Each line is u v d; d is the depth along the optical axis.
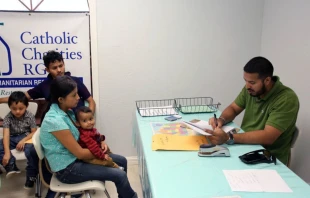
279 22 2.49
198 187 1.17
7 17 2.43
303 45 2.18
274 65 2.61
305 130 2.18
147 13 2.62
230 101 2.92
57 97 1.63
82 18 2.53
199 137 1.69
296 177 1.25
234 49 2.81
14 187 2.44
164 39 2.69
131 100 2.79
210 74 2.84
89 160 1.69
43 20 2.49
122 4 2.56
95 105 2.70
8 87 2.57
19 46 2.51
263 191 1.13
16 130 2.39
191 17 2.68
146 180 1.45
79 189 1.64
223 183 1.20
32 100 2.51
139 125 1.96
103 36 2.61
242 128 1.98
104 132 2.83
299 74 2.24
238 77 2.88
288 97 1.67
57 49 2.57
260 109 1.83
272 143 1.68
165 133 1.77
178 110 2.34
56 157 1.62
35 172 2.24
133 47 2.67
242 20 2.75
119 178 1.72
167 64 2.76
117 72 2.71
